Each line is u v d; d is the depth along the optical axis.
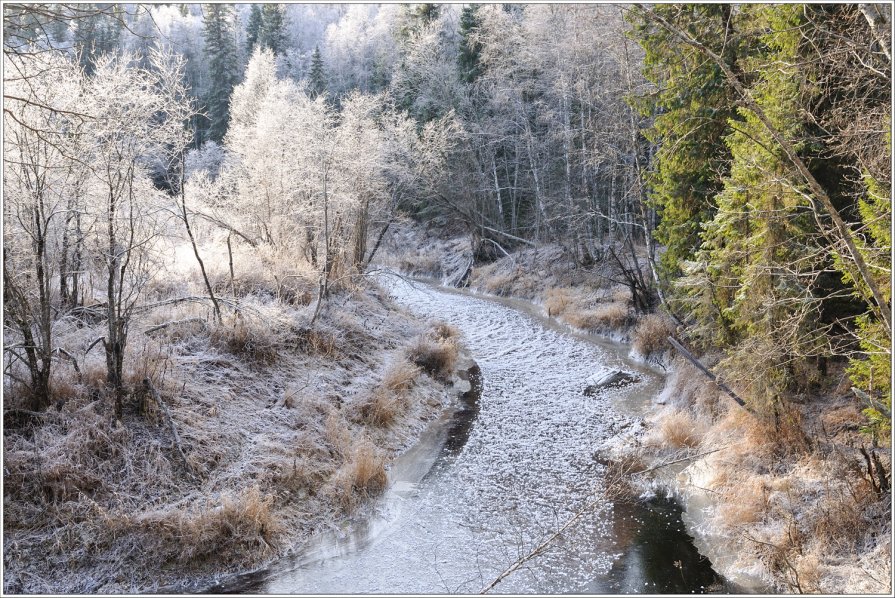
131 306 9.37
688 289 13.37
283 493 9.63
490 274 32.50
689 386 13.86
